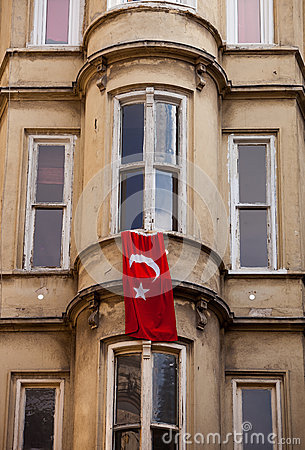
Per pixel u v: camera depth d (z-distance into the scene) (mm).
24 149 30875
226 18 32031
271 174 30469
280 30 31891
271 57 31422
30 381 28719
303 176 30969
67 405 28438
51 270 29609
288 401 28312
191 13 30141
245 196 30359
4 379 28672
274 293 29266
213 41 30734
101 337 27453
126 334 27000
